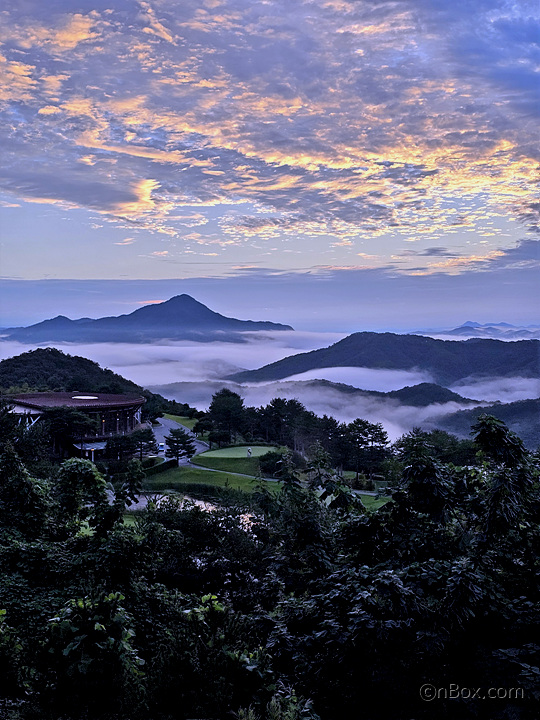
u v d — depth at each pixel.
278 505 11.69
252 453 84.31
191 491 60.84
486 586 8.43
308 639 8.30
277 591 12.48
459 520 9.86
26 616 12.18
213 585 21.44
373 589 7.99
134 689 7.16
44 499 16.88
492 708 7.34
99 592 8.37
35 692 7.10
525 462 9.45
